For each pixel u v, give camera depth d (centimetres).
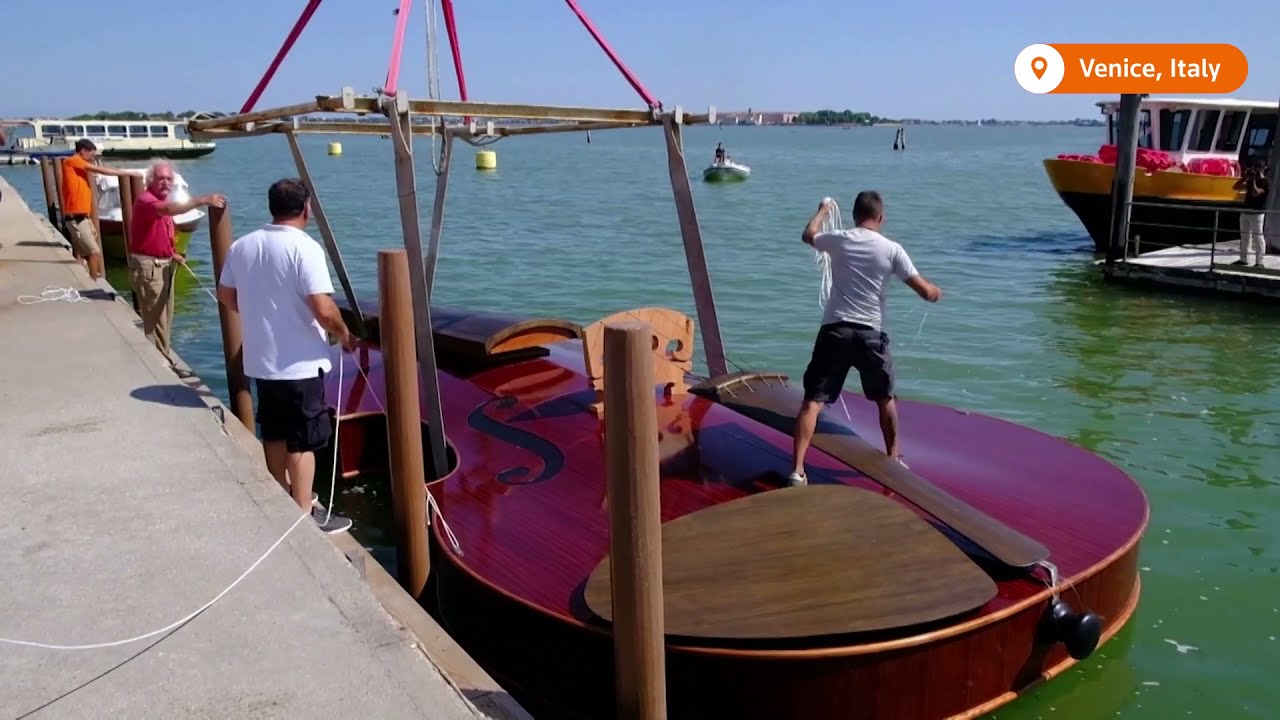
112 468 476
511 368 743
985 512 489
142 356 693
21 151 4625
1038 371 1001
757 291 1441
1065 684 436
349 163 6525
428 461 612
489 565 444
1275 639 488
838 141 16212
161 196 824
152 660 319
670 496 499
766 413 557
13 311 859
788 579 394
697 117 649
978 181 4562
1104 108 2158
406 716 292
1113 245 1598
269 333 476
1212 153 2019
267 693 302
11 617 343
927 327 1206
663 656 318
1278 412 861
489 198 3347
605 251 1916
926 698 384
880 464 495
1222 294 1402
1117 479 536
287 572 376
